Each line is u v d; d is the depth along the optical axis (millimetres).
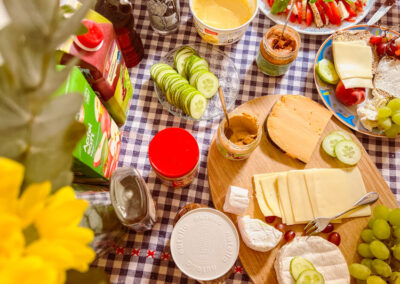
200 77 1180
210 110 1245
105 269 1092
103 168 957
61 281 405
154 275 1093
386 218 1068
